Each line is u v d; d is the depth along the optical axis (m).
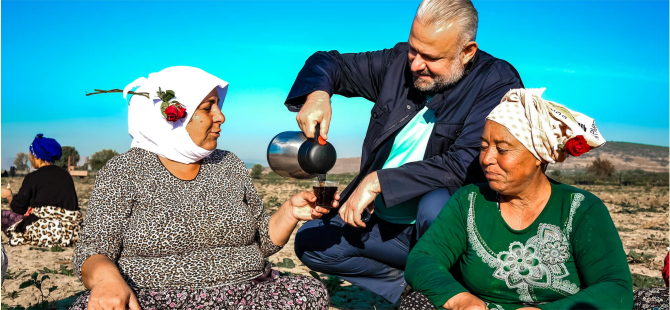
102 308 2.33
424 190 3.22
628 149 115.00
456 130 3.49
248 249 2.99
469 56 3.34
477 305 2.28
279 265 6.07
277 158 3.19
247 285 2.88
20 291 4.80
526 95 2.40
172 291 2.70
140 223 2.73
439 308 2.43
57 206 7.30
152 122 2.80
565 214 2.47
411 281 2.57
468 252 2.64
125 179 2.75
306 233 3.89
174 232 2.75
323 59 3.99
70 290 4.86
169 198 2.80
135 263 2.72
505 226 2.56
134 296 2.47
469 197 2.69
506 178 2.44
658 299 2.61
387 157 3.77
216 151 3.15
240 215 2.94
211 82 2.84
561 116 2.37
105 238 2.67
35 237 7.22
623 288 2.28
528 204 2.54
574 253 2.46
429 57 3.24
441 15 3.15
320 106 3.27
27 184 7.24
